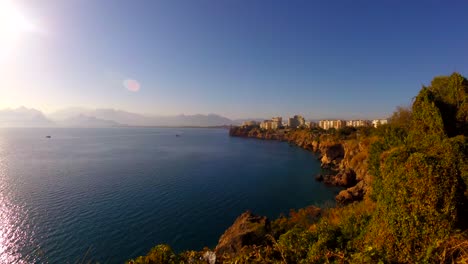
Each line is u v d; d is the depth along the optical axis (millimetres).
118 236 32938
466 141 9969
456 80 19844
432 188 8398
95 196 49125
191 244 31766
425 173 8633
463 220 8297
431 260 7223
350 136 97062
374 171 22500
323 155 98688
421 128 18375
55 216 38562
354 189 46719
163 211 41938
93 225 35844
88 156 107062
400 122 37062
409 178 8953
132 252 29484
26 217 38000
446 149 9844
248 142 196250
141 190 54219
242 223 23688
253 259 8273
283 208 45344
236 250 19438
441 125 16828
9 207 42000
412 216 8547
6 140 196750
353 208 20672
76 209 41750
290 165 89562
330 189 57125
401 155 10281
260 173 74625
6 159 96125
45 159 96750
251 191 55438
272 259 8336
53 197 47938
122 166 83188
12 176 65750
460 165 9086
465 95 18922
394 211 9102
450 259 6715
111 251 29531
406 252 8391
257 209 44625
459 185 8516
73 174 69250
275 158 106812
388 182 9867
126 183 60094
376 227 9977
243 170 79062
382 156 19453
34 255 28109
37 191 51906
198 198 49625
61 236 32438
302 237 9812
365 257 6852
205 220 38875
